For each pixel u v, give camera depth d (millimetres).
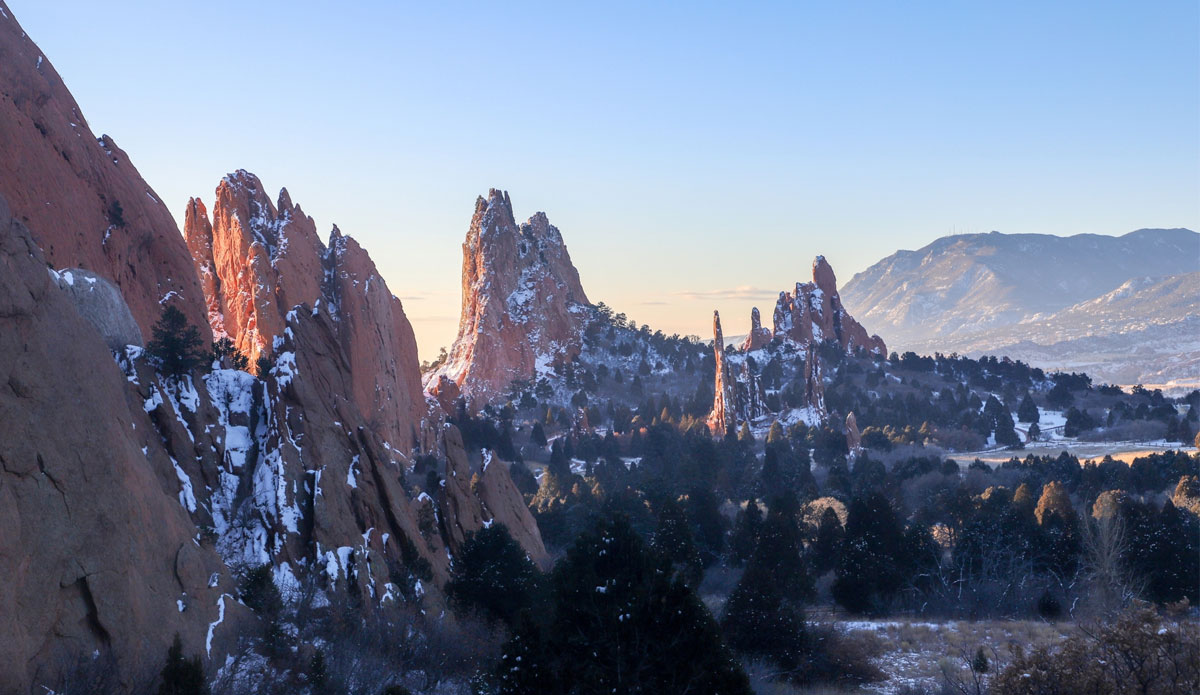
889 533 80188
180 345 55906
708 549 99000
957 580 79438
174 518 40656
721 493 147625
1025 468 158000
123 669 31375
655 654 29219
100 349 38969
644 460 192375
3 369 30188
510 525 80812
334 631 42594
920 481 148250
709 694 28828
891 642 60375
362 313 176250
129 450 37812
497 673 30875
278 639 39531
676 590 29969
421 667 42812
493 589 54562
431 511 64812
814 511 110812
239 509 52000
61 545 30797
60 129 87062
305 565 49344
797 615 56406
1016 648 30719
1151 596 74438
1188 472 138750
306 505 52000
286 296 171125
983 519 88188
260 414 57344
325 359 70188
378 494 58438
